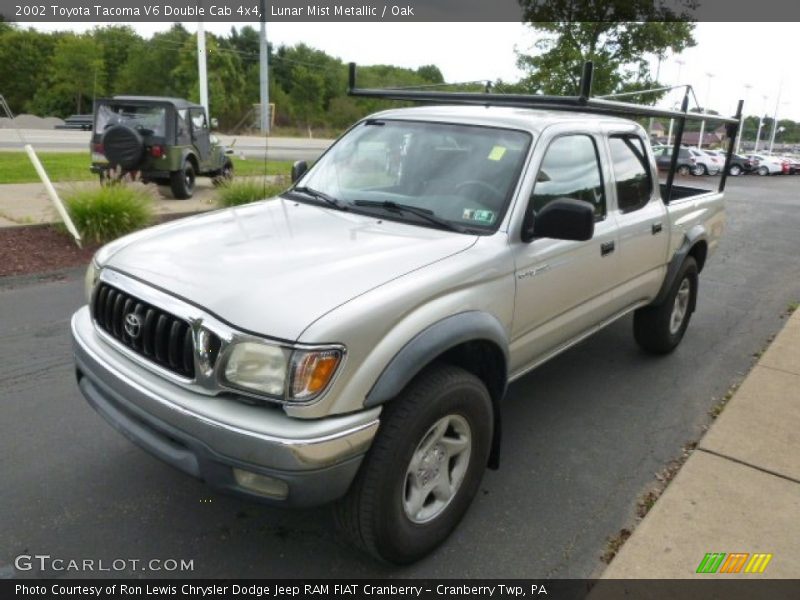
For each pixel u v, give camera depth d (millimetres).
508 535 3201
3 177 14484
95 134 13148
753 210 18469
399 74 75375
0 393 4355
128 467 3582
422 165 3658
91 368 2896
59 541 2996
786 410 4566
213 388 2473
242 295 2508
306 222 3369
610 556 3082
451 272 2857
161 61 67625
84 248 8266
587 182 3930
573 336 4082
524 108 4168
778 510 3424
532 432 4242
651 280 4859
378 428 2557
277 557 2975
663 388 5000
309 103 72438
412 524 2828
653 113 4469
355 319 2426
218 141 16078
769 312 7305
